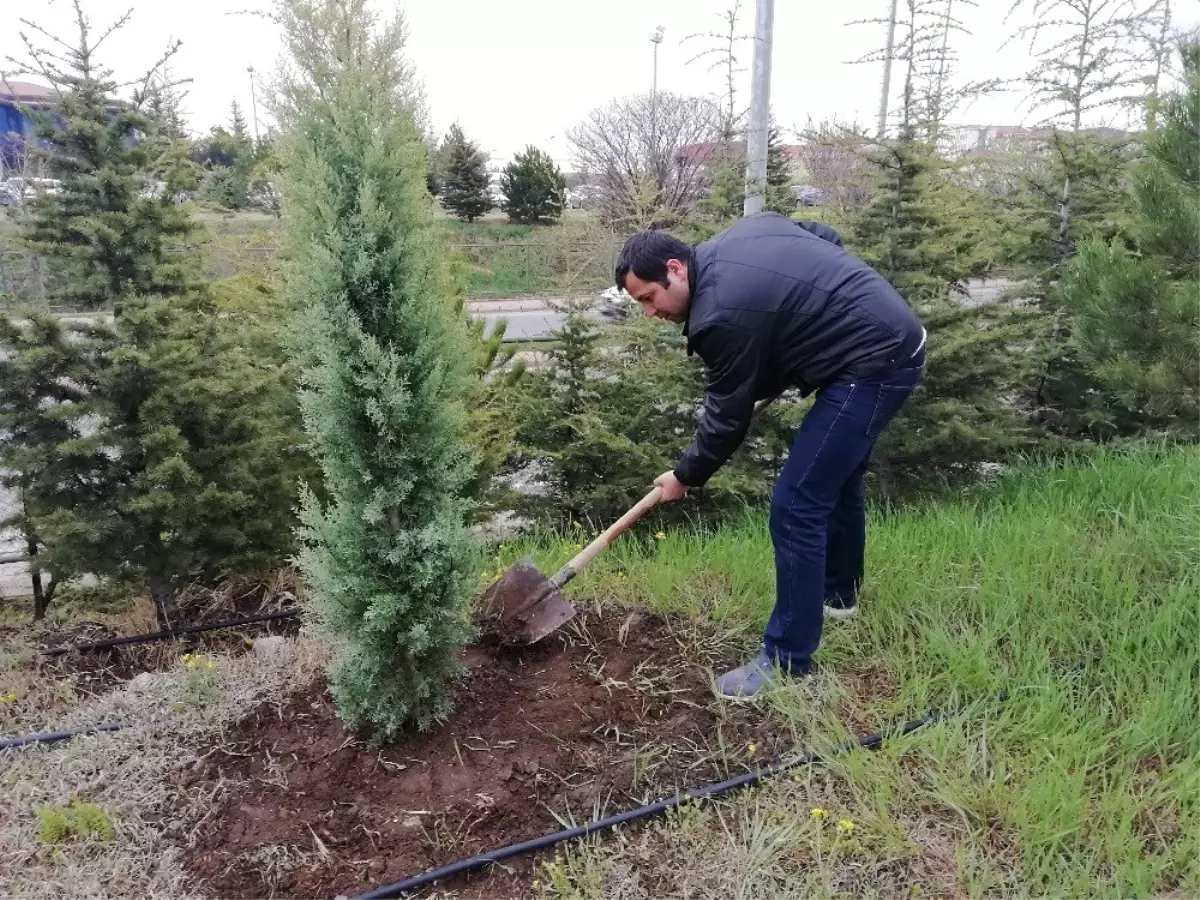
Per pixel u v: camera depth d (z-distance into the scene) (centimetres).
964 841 255
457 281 498
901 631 355
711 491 601
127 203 420
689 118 1795
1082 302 497
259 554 459
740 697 325
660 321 642
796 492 309
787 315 291
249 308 515
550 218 2286
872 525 478
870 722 309
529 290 1666
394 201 276
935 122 709
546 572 459
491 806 280
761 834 262
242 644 438
